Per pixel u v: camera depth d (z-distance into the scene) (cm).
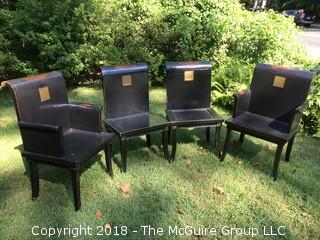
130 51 492
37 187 252
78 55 482
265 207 254
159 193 265
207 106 340
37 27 473
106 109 301
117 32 493
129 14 500
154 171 295
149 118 309
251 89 327
